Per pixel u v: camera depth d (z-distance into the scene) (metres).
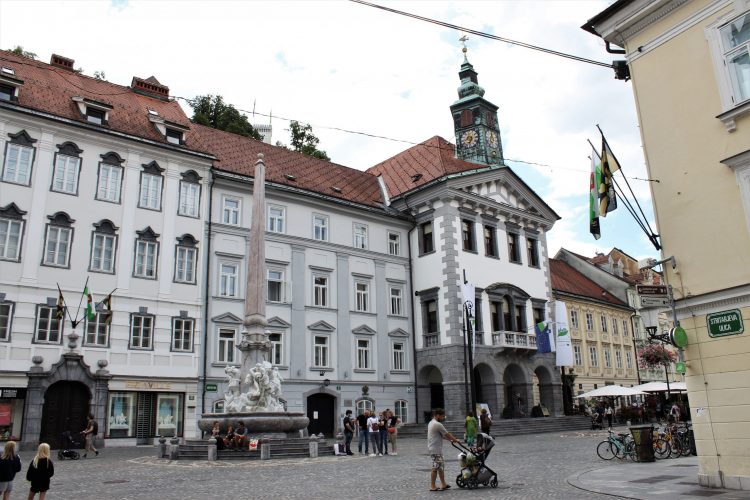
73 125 31.42
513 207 48.62
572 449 25.62
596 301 61.09
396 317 43.50
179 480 16.84
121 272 31.73
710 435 13.95
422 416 42.66
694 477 15.16
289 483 15.96
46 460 11.84
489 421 29.00
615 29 16.97
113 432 29.80
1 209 28.77
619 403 59.06
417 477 17.08
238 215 37.53
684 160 15.27
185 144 36.34
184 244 34.47
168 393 32.09
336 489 14.76
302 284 39.09
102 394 29.52
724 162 14.25
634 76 16.70
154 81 40.25
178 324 33.28
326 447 24.72
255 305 27.22
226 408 25.73
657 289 14.93
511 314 45.81
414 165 50.00
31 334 28.42
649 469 17.23
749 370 13.41
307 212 40.72
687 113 15.34
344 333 40.31
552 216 52.16
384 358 41.97
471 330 37.91
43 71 34.66
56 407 28.55
